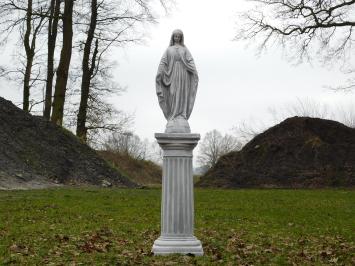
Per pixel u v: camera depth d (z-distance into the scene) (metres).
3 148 26.81
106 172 29.73
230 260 9.64
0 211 15.98
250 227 14.42
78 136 33.38
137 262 9.17
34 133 29.61
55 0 33.56
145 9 34.22
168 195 9.77
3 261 9.22
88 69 35.12
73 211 16.62
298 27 28.03
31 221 14.42
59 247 10.64
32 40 35.84
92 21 34.53
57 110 32.28
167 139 9.70
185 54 10.16
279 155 39.16
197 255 9.73
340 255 10.51
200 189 29.92
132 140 80.31
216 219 16.02
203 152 99.94
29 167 26.39
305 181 36.38
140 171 49.75
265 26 28.61
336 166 37.09
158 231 13.16
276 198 22.91
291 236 12.96
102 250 10.40
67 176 27.38
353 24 27.28
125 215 16.25
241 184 37.31
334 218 16.62
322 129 41.03
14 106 31.17
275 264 9.50
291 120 42.06
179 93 10.05
